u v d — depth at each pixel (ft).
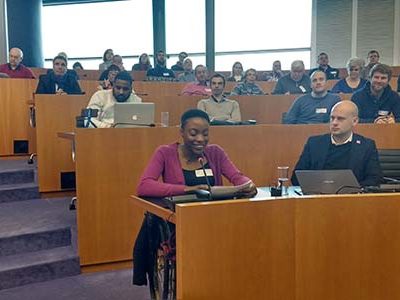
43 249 10.86
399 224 6.05
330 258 5.97
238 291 5.68
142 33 34.01
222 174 8.05
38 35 29.99
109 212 10.62
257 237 5.74
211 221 5.53
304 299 5.95
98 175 10.49
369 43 29.40
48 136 13.78
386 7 28.84
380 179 9.31
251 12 31.99
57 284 9.87
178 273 5.46
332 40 30.27
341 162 9.57
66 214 12.23
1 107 16.15
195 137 7.63
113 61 24.52
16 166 14.83
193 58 33.27
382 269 6.06
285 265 5.87
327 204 5.92
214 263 5.57
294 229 5.89
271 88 21.74
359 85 16.90
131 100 13.58
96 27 34.73
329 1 30.17
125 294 9.29
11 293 9.40
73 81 16.48
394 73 24.93
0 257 10.32
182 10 33.12
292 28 31.30
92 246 10.54
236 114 16.14
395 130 11.91
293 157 11.80
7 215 12.10
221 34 32.68
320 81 13.89
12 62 19.25
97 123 11.97
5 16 29.73
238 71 23.25
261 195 7.00
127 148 10.64
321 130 11.85
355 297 6.04
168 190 6.95
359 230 5.99
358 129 11.80
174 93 19.62
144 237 7.36
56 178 13.93
